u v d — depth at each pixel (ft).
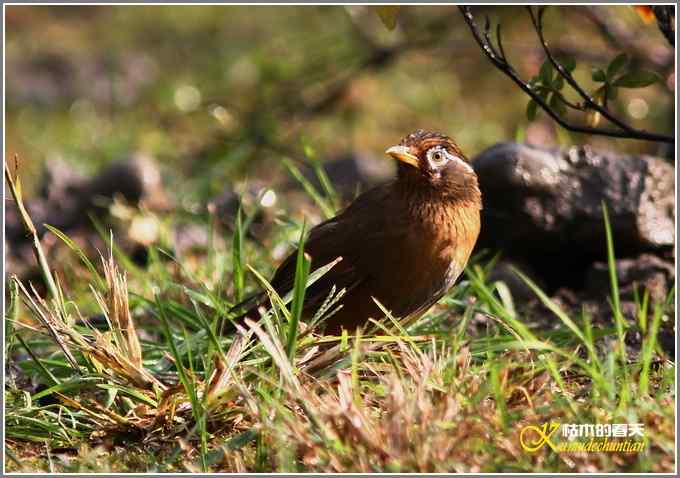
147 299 33.04
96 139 66.18
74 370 27.81
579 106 30.89
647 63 52.42
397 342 27.25
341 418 22.62
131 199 46.57
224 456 23.91
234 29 84.12
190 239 42.50
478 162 37.42
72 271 39.65
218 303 30.35
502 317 30.60
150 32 87.20
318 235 31.71
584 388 25.25
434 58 68.33
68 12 93.30
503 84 70.28
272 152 57.00
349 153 51.98
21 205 27.55
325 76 62.64
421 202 30.42
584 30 61.67
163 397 25.11
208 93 69.72
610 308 34.40
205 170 54.44
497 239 37.47
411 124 66.80
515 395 24.56
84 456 24.16
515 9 57.21
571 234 36.83
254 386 25.52
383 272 30.55
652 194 37.01
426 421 22.34
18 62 83.71
